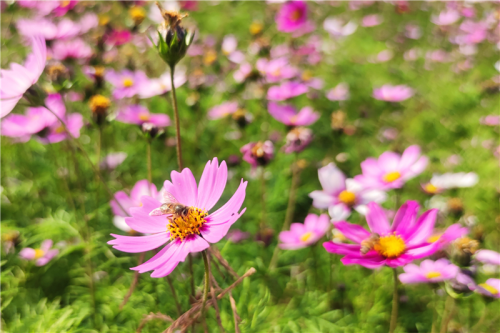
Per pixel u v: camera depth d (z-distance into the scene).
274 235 0.73
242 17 1.61
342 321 0.60
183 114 0.98
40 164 0.82
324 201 0.61
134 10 1.12
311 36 1.55
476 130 1.08
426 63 1.51
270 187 0.84
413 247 0.47
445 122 1.14
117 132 0.92
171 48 0.48
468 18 1.68
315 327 0.58
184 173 0.48
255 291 0.62
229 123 0.98
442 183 0.70
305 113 0.75
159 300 0.58
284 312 0.59
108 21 1.17
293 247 0.62
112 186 0.80
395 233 0.49
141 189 0.62
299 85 0.88
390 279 0.64
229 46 1.26
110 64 1.05
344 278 0.65
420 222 0.48
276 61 0.99
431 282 0.56
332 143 1.01
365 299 0.63
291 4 1.26
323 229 0.63
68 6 1.11
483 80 1.34
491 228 0.75
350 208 0.61
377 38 1.75
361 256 0.47
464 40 1.50
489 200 0.80
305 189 0.85
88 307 0.61
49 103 0.63
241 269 0.62
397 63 1.54
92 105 0.64
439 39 1.67
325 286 0.65
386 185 0.60
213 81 1.08
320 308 0.60
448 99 1.23
